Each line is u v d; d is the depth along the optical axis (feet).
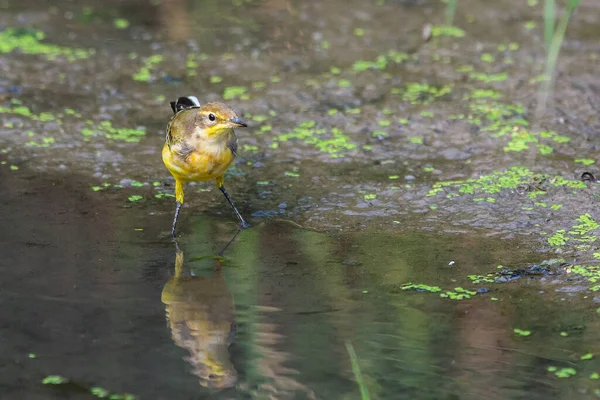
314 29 62.95
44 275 32.60
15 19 64.85
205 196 40.73
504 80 53.11
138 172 43.01
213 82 53.98
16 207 38.83
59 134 46.91
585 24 62.64
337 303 30.76
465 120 47.67
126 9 68.08
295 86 53.16
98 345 27.96
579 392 25.36
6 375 26.43
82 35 62.28
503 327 28.99
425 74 54.65
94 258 34.22
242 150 45.14
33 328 28.91
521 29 62.03
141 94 52.39
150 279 32.58
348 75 54.75
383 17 64.90
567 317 29.53
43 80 54.08
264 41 61.05
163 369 26.81
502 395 25.22
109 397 25.34
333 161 43.91
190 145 35.42
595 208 37.78
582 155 43.37
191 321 29.48
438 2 67.97
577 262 33.37
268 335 28.66
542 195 39.19
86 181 41.88
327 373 26.45
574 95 50.31
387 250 35.06
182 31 63.21
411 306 30.48
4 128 47.34
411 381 26.03
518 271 32.83
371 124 47.80
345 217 38.29
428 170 42.57
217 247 35.55
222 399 25.16
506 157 43.37
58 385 25.96
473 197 39.40
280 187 41.37
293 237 36.47
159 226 37.60
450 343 28.04
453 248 35.06
